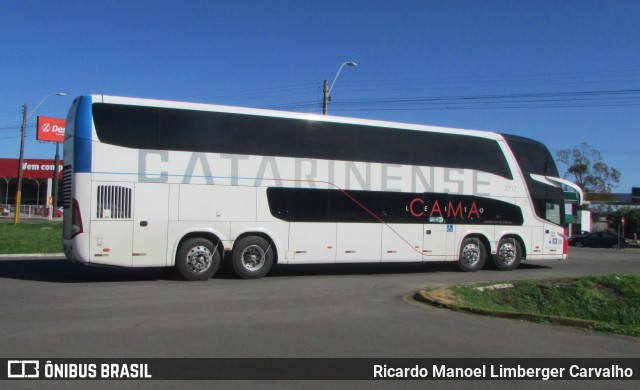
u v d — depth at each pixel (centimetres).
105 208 1281
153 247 1319
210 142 1382
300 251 1464
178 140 1352
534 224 1808
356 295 1184
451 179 1675
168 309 973
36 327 817
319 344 749
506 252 1766
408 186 1606
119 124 1308
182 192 1347
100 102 1302
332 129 1523
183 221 1347
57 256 1997
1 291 1155
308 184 1478
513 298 1338
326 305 1050
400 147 1608
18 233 2669
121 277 1430
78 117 1286
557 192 1862
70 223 1295
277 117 1461
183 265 1357
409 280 1475
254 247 1427
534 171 1830
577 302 1397
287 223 1451
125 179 1299
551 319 927
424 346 753
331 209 1502
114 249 1285
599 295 1432
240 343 745
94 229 1271
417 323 902
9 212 6103
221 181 1386
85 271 1555
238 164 1404
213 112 1395
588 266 2091
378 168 1567
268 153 1439
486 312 984
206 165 1372
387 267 1850
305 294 1182
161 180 1330
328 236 1495
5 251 2017
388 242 1570
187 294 1148
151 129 1331
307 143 1488
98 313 927
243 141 1416
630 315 1376
